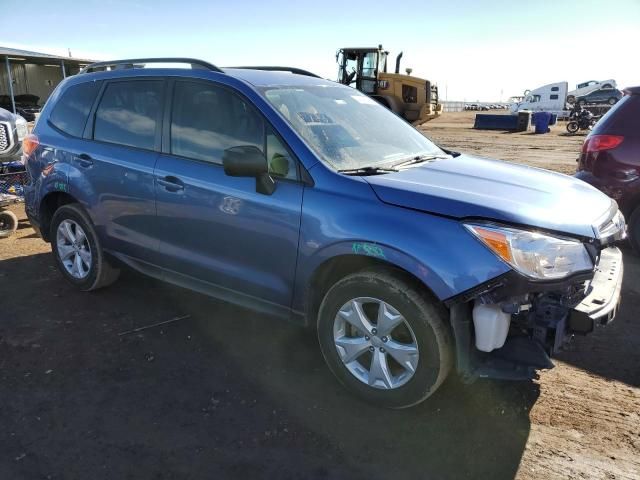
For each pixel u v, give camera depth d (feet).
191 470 8.45
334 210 9.82
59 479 8.21
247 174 10.29
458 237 8.77
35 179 15.64
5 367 11.34
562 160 47.96
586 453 8.93
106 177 13.58
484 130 93.20
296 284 10.61
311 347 12.48
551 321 9.00
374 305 9.96
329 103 12.69
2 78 85.51
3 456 8.68
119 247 13.87
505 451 8.95
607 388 10.84
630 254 19.34
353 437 9.27
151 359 11.77
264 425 9.57
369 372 10.05
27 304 14.56
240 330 13.26
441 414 9.91
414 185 9.72
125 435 9.23
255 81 11.98
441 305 9.21
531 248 8.53
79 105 14.87
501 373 9.07
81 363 11.54
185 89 12.52
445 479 8.32
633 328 13.41
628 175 18.21
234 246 11.37
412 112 80.07
